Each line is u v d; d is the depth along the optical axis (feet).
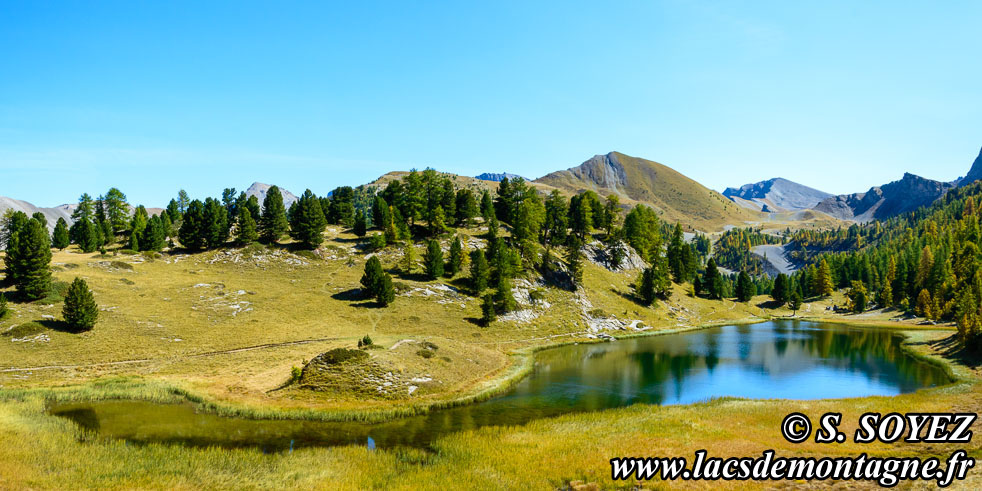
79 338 198.08
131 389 151.64
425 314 288.71
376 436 119.03
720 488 78.95
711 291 491.31
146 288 272.72
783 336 327.67
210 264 334.44
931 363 222.07
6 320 199.52
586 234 474.49
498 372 196.24
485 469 91.35
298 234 383.86
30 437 100.12
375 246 378.53
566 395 164.45
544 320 313.73
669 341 301.02
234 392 151.94
